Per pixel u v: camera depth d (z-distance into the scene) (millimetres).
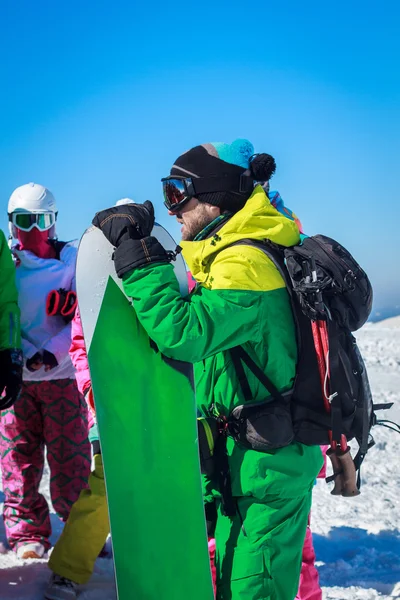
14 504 4051
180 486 2709
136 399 2711
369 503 5578
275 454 2775
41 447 4145
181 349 2590
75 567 3453
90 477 3523
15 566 3801
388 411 8828
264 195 2947
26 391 4059
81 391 3639
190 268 2906
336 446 2896
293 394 2828
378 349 14516
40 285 4078
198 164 2922
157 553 2635
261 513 2771
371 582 4031
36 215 4129
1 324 3480
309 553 3467
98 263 2789
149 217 2750
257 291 2736
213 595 2709
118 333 2752
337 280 2871
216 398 2871
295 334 2838
